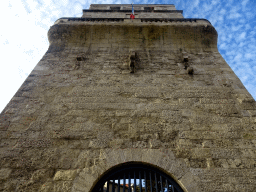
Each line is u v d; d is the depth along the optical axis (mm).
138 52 7586
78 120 5102
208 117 5246
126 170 4332
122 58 7289
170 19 8680
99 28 8117
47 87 5996
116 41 7934
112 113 5281
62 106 5445
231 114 5305
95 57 7293
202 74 6648
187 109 5449
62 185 3912
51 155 4387
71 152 4453
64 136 4738
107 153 4438
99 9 13625
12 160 4258
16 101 5488
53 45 7742
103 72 6648
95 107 5430
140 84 6211
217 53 7590
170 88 6102
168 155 4414
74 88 6008
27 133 4754
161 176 4215
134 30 8133
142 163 4305
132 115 5250
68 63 6961
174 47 7777
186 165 4246
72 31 8039
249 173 4133
